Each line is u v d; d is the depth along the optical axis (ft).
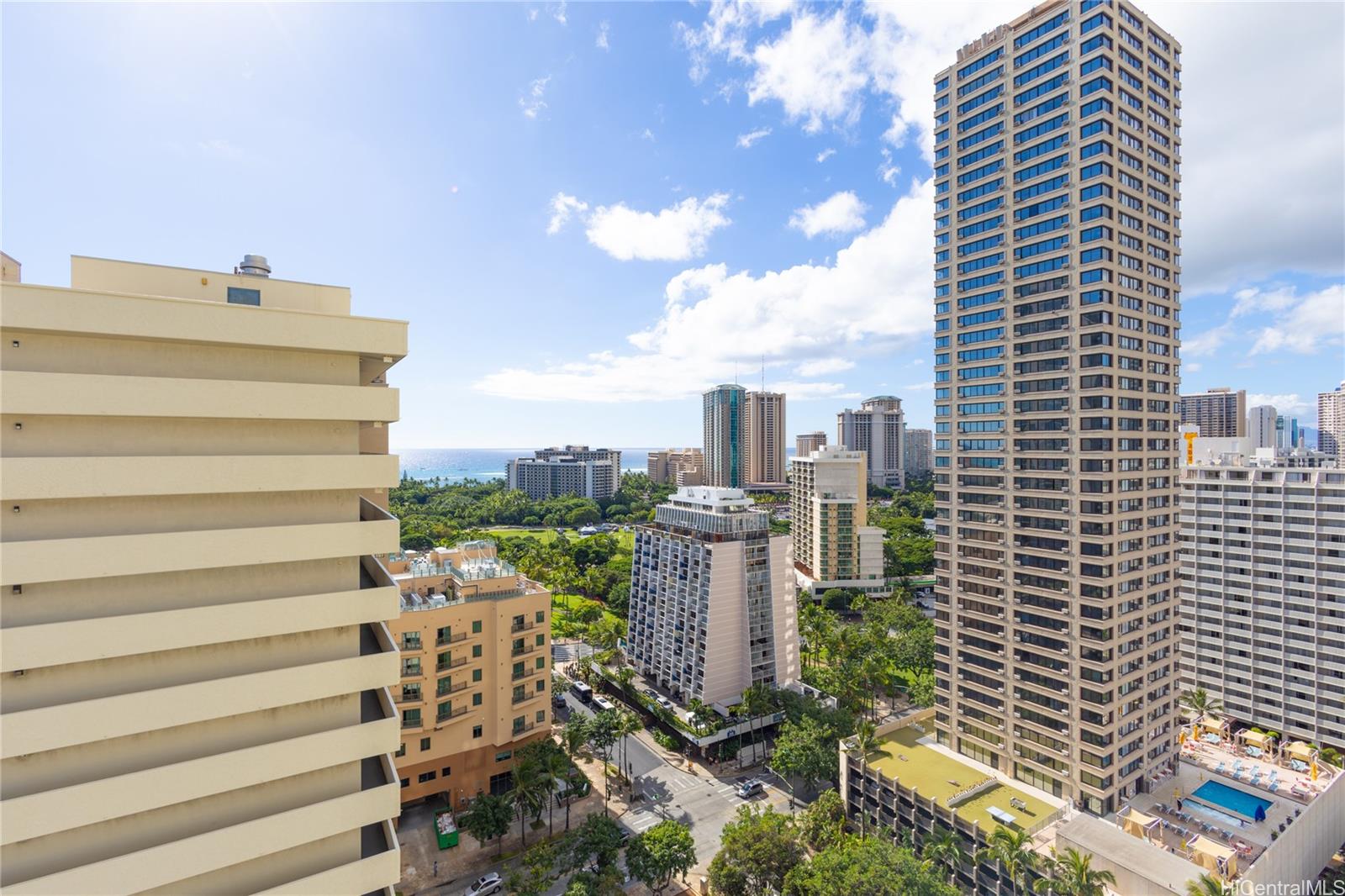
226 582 85.61
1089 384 206.80
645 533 369.09
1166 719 222.69
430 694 212.43
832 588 541.75
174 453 82.99
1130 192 211.82
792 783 260.01
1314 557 288.71
